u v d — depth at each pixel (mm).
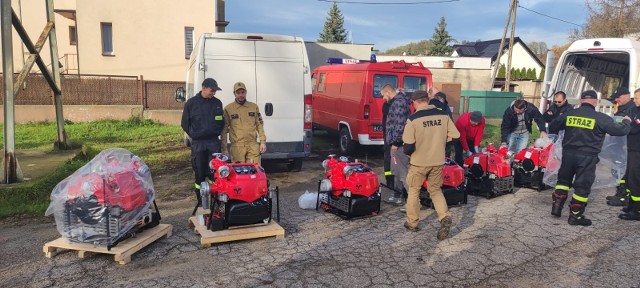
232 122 5906
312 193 6047
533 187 7020
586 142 5168
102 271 3947
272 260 4215
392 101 6168
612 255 4348
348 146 9789
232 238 4551
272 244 4633
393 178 6598
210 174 5625
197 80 6844
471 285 3721
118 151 4512
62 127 9797
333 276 3867
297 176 7953
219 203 4750
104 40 17188
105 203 4023
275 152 7441
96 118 14898
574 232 5016
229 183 4594
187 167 8539
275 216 5555
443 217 4750
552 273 3947
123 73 17359
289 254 4363
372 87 9086
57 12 17406
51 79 9156
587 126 5148
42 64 8547
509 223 5336
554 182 6805
